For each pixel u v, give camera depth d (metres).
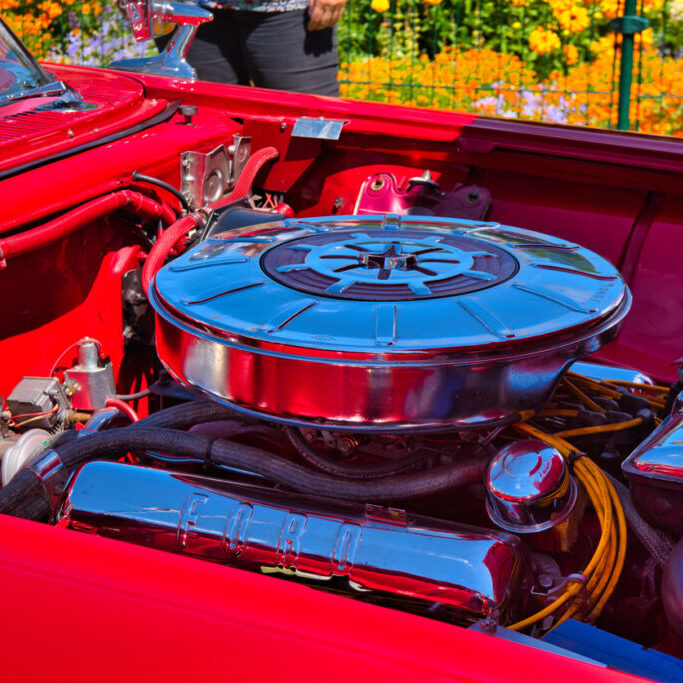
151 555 0.92
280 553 1.09
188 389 1.22
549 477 1.08
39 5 7.50
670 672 0.91
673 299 2.08
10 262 1.58
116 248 1.87
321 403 1.10
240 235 1.48
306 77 4.00
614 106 6.46
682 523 1.02
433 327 1.10
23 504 1.27
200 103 2.48
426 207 2.30
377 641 0.81
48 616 0.86
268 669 0.80
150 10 2.52
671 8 7.66
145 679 0.82
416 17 7.82
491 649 0.80
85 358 1.70
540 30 7.16
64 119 1.89
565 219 2.23
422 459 1.26
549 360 1.12
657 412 1.50
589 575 1.08
